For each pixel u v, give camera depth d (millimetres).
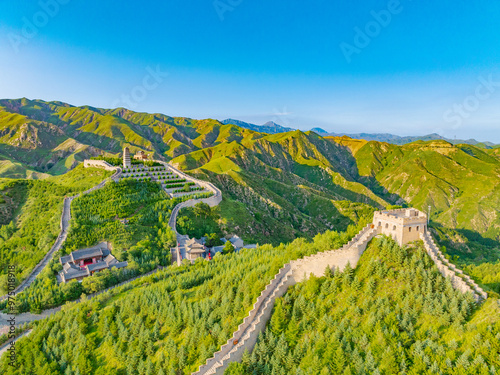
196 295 100562
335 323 76688
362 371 66375
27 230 176750
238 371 72562
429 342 67812
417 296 76875
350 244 92000
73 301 128375
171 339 82875
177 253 164125
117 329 94938
